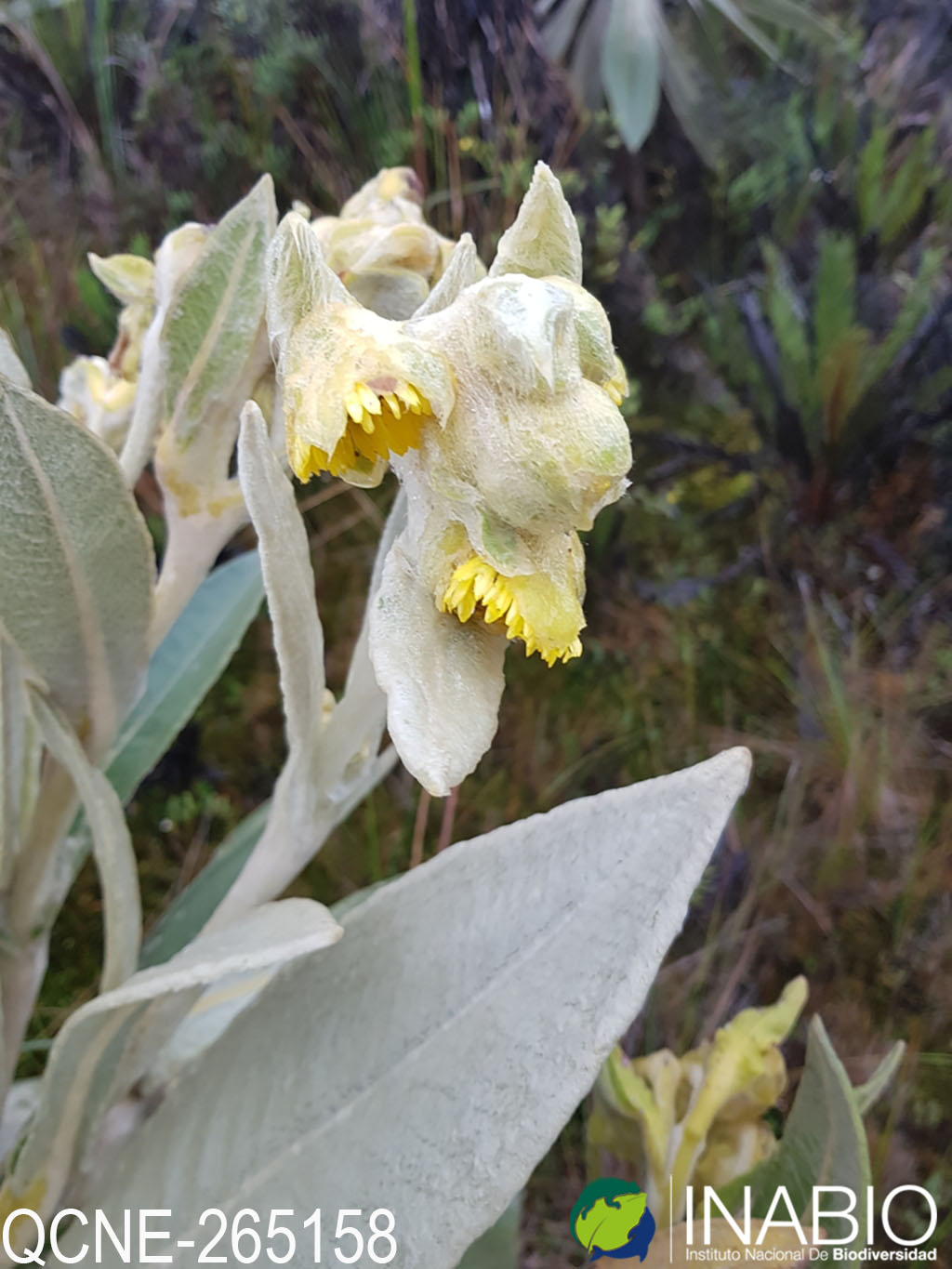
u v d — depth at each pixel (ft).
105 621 0.85
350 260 0.85
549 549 0.52
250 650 2.30
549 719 2.36
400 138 2.52
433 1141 0.68
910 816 2.26
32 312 2.34
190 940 1.34
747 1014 1.29
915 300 2.57
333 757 0.79
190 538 0.92
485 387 0.49
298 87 2.59
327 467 0.51
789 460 2.65
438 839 2.18
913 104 3.10
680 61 2.77
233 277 0.84
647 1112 1.24
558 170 2.66
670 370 2.76
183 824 2.15
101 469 0.75
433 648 0.53
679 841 0.64
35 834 0.97
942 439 2.60
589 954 0.66
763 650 2.51
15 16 2.48
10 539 0.76
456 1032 0.70
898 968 2.13
